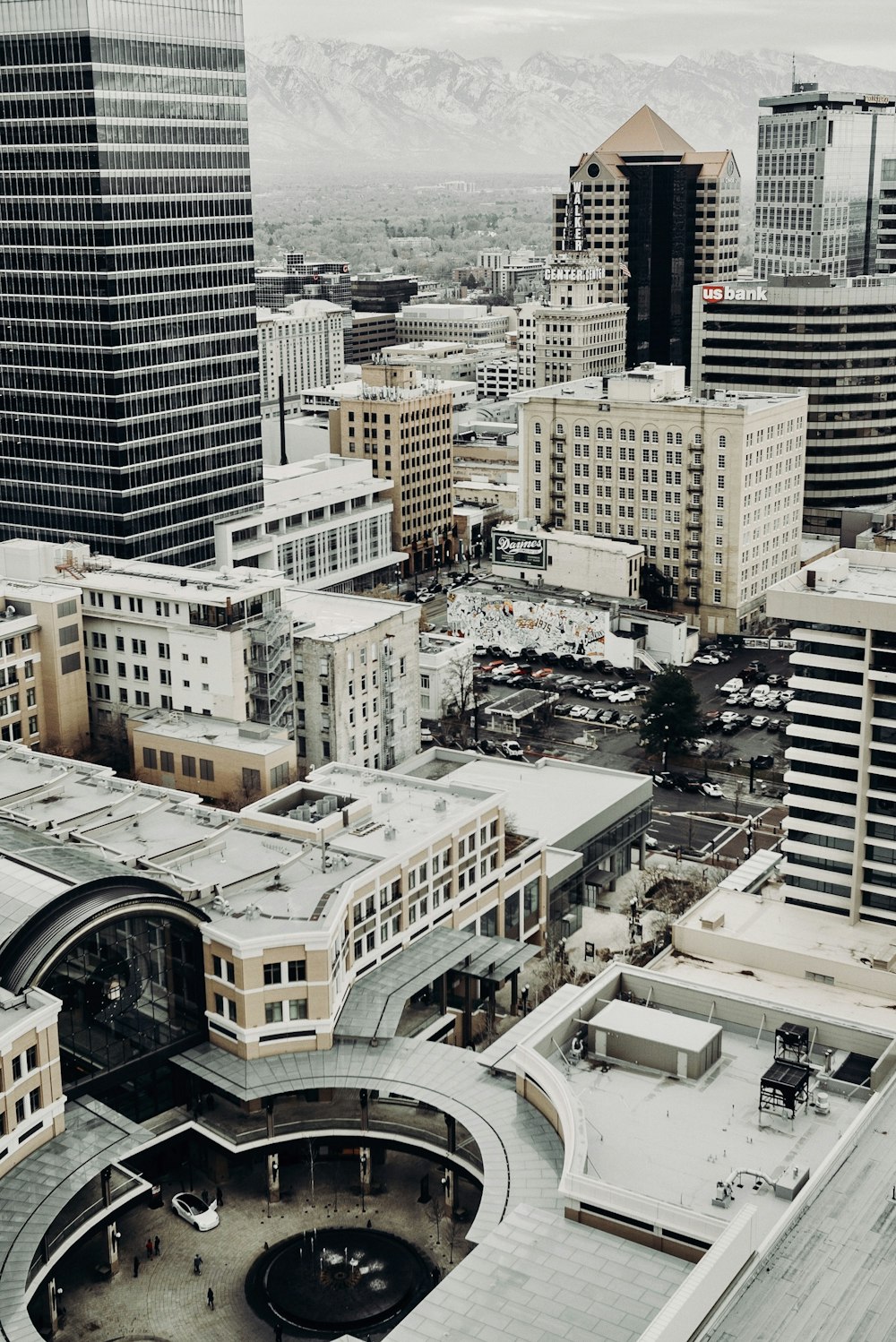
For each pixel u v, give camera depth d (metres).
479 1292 105.38
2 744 191.50
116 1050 139.75
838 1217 105.88
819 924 170.38
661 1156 118.44
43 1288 122.69
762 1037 136.00
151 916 139.88
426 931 167.25
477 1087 137.25
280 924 144.88
